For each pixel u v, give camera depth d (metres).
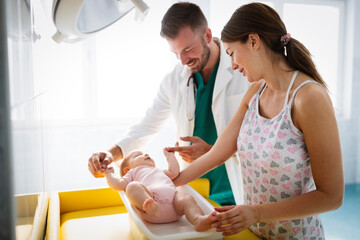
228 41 0.84
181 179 1.03
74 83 2.58
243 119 0.98
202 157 1.04
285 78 0.83
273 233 0.89
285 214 0.73
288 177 0.82
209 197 1.29
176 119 1.43
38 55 0.89
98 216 1.05
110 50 2.61
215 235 0.75
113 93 2.65
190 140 1.18
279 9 2.94
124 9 0.93
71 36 0.90
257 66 0.83
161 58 2.67
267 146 0.83
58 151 2.59
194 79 1.38
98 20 0.87
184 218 0.93
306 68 0.82
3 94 0.40
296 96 0.78
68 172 2.61
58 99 2.56
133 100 2.68
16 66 0.47
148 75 2.67
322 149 0.73
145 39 2.63
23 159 0.54
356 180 3.32
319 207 0.74
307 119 0.74
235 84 1.36
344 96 3.24
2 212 0.42
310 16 3.04
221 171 1.32
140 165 1.10
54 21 0.76
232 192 1.30
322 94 0.75
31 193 0.66
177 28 1.18
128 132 1.46
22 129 0.53
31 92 0.67
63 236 0.90
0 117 0.40
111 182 1.02
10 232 0.42
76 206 1.11
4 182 0.41
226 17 2.55
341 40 3.16
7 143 0.41
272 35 0.81
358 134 3.28
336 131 0.74
